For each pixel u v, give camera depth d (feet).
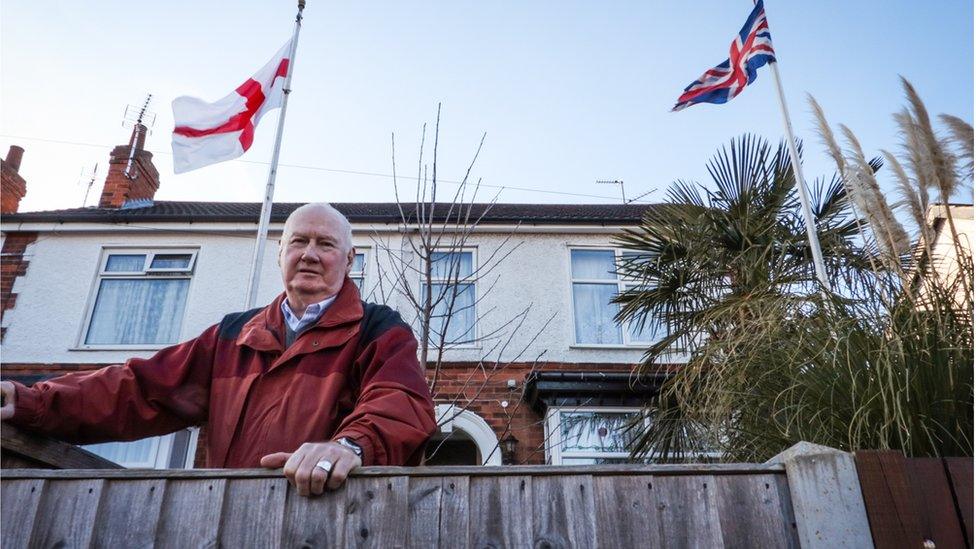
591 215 36.17
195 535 5.01
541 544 5.07
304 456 5.16
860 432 9.39
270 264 31.73
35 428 5.91
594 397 27.81
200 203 40.68
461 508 5.14
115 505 5.14
